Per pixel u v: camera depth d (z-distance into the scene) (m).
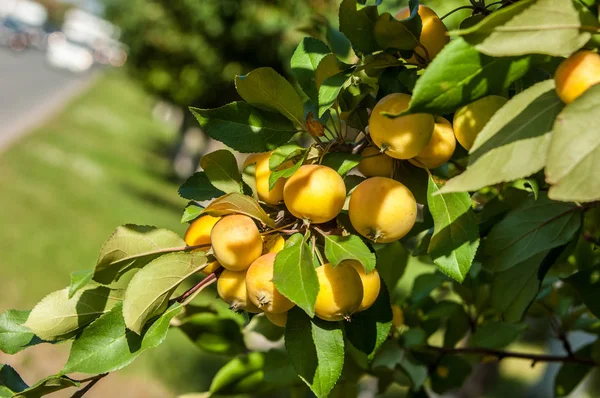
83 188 4.42
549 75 0.46
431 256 0.43
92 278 0.43
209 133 0.46
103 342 0.43
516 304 0.54
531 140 0.35
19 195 3.84
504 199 0.57
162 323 0.43
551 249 0.51
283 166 0.45
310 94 0.49
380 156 0.46
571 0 0.35
